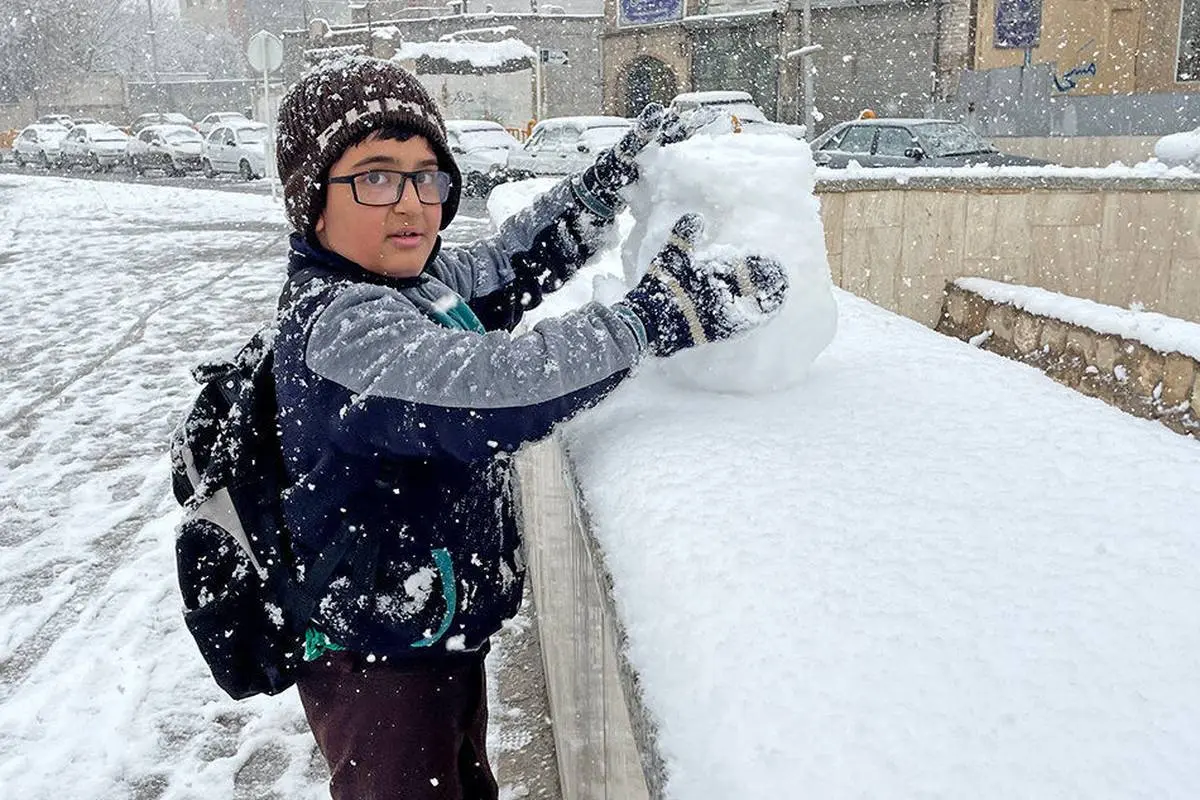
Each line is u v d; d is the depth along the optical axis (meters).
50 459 5.32
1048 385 1.64
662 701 0.83
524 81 28.61
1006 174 5.68
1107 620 0.86
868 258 5.71
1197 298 5.73
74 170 33.31
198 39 65.56
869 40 22.12
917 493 1.15
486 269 1.85
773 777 0.70
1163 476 1.19
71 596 3.80
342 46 32.22
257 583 1.47
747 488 1.17
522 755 2.75
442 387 1.26
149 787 2.73
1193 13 17.78
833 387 1.64
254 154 25.45
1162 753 0.69
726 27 24.47
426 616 1.43
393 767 1.51
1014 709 0.74
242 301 9.44
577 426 1.56
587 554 1.40
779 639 0.85
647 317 1.33
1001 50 19.53
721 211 1.60
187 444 1.51
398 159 1.42
